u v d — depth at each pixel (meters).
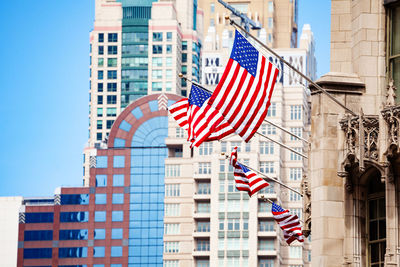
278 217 55.69
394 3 49.34
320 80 49.12
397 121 45.47
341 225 48.44
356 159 47.34
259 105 48.44
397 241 45.88
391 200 46.12
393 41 49.50
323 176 48.62
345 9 51.19
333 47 51.12
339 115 48.78
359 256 48.06
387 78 49.31
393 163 46.12
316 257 48.50
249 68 48.56
